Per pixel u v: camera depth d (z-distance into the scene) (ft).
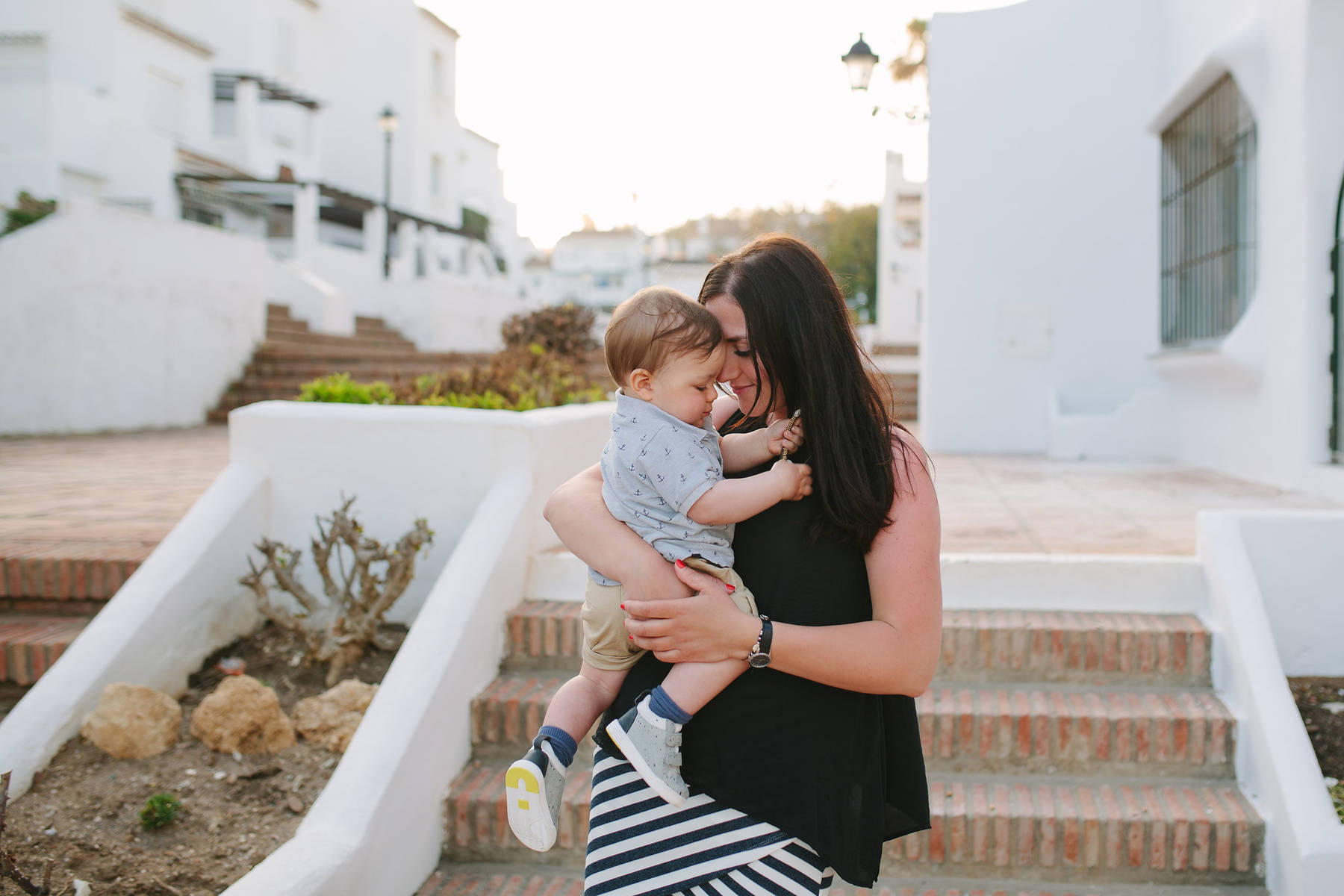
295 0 78.84
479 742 11.25
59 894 8.48
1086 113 29.30
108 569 13.14
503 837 10.29
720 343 5.51
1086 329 29.66
